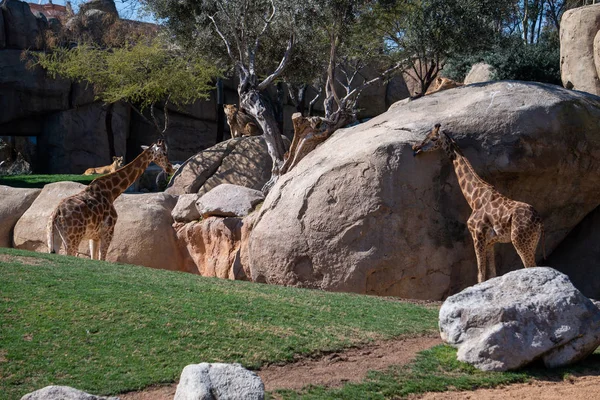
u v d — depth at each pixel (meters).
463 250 13.34
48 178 28.56
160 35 27.02
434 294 13.08
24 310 8.36
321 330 8.68
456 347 8.00
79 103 35.03
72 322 8.14
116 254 16.78
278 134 20.56
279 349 7.91
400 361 7.86
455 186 13.58
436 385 7.21
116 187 14.39
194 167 22.94
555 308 7.76
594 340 7.82
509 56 27.11
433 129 13.23
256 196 17.12
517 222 11.94
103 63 30.05
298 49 23.39
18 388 6.65
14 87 33.56
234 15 20.66
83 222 13.41
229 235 16.23
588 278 14.01
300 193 13.94
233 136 27.02
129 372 7.12
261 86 20.80
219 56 24.02
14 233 17.86
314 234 13.52
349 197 13.41
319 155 14.94
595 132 14.17
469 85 15.66
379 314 9.75
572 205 14.19
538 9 35.84
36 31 34.44
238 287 10.90
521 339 7.66
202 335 8.09
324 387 7.06
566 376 7.52
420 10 20.34
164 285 10.18
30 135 35.75
